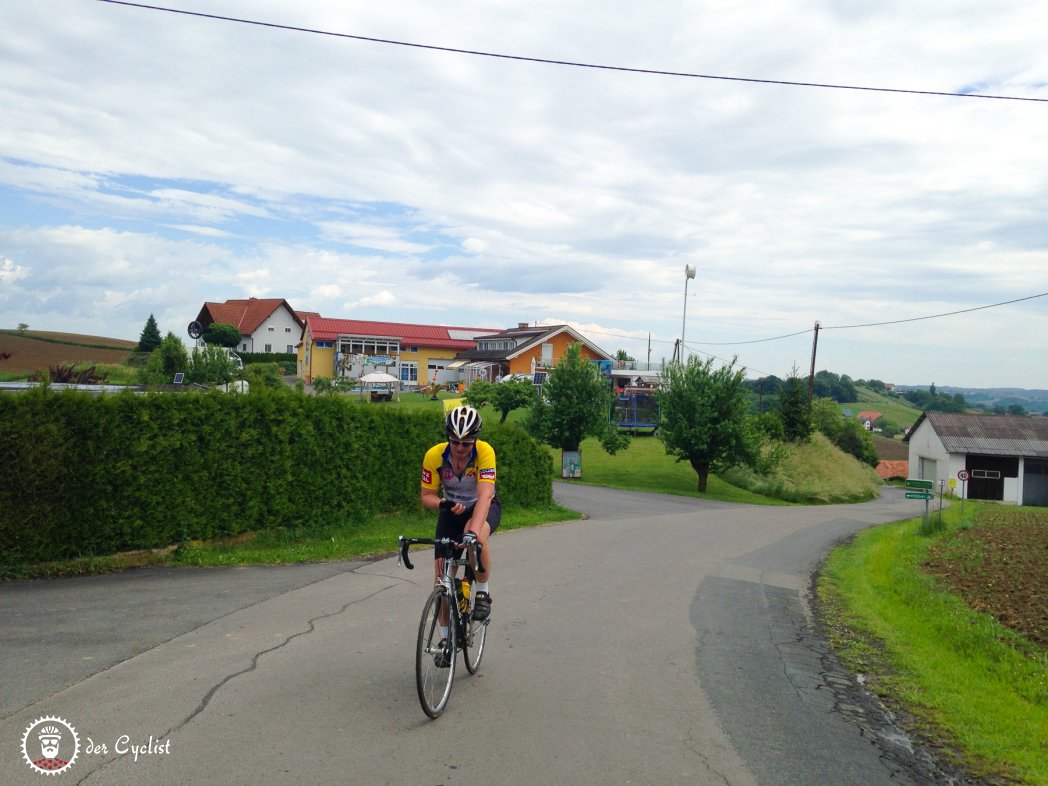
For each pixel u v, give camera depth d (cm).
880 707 605
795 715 563
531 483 2033
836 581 1245
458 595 562
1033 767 489
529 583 1005
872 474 5888
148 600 780
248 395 1118
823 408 7319
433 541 540
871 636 855
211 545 1062
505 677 601
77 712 477
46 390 892
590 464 4188
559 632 754
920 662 736
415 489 1509
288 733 459
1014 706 613
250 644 638
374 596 845
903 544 1731
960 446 5334
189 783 393
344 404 1310
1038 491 5278
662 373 3966
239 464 1101
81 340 7056
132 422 953
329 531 1245
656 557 1319
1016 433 5503
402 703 520
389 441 1437
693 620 852
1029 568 1302
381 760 430
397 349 7212
